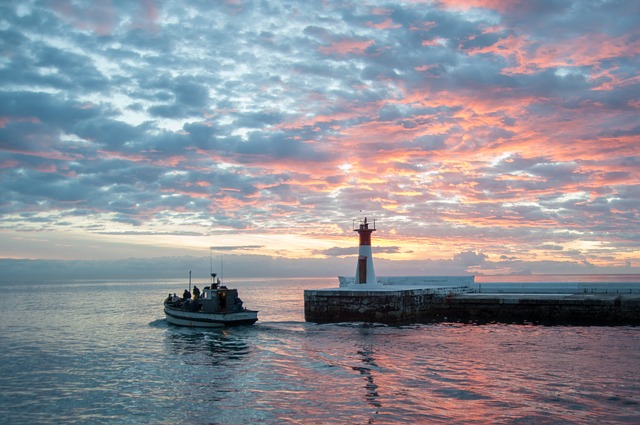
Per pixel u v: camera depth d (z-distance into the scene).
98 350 35.72
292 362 30.02
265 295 127.81
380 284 58.78
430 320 48.66
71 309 78.50
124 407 21.52
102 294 143.50
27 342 40.16
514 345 34.19
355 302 47.31
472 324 45.66
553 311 46.41
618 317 44.38
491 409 20.39
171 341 39.53
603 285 55.66
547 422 18.81
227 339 39.72
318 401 21.92
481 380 24.84
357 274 55.91
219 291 47.12
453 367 27.77
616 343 34.59
